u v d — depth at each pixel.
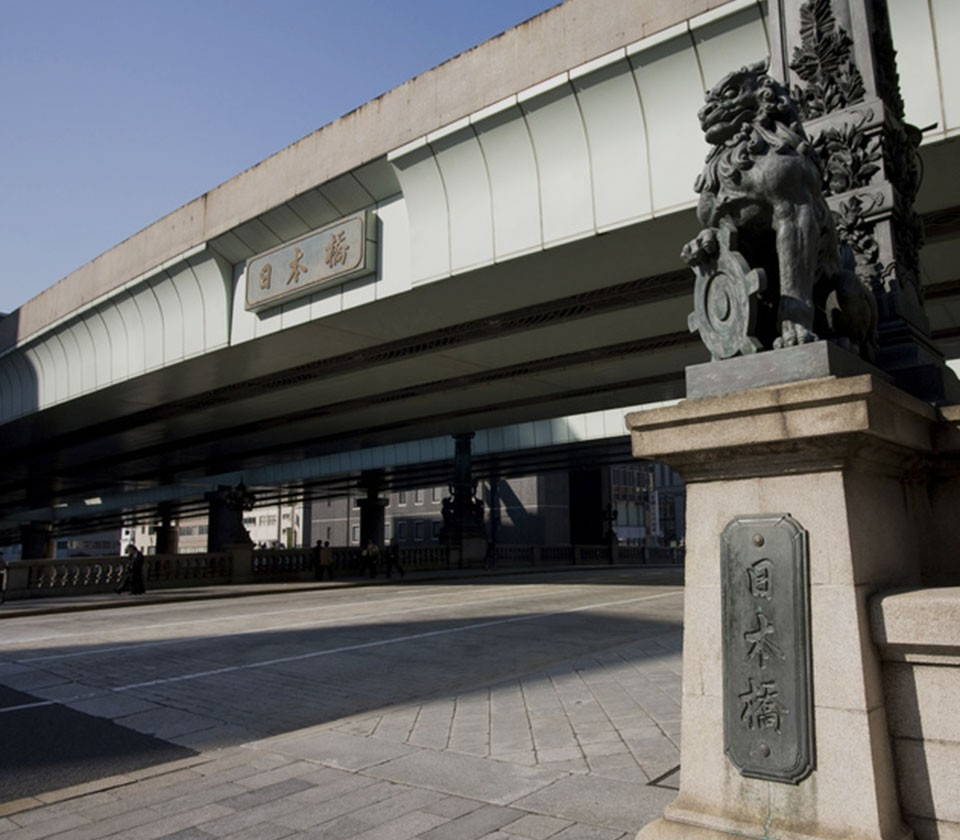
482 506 47.00
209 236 22.00
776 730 2.94
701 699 3.20
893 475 3.40
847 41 4.50
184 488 62.28
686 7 13.07
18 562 23.19
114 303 26.06
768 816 2.93
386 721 6.90
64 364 29.67
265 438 39.31
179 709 7.94
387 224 18.86
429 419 35.72
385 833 4.11
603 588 25.59
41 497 64.25
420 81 17.23
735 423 3.13
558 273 17.14
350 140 18.50
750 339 3.32
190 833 4.26
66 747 6.46
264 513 123.06
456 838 3.98
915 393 3.87
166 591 25.95
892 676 2.91
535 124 15.45
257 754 5.98
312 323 20.72
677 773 5.00
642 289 18.17
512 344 23.08
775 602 3.03
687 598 3.32
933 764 2.79
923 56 11.18
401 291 18.41
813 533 3.00
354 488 63.19
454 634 13.37
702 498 3.35
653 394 30.92
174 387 27.69
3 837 4.30
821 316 3.66
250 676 9.70
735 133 3.49
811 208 3.36
